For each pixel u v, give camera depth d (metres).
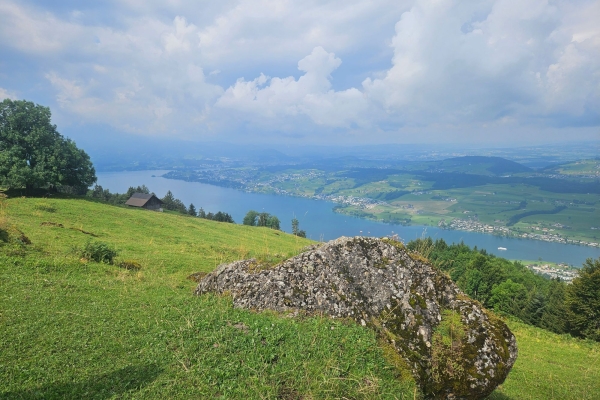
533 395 13.44
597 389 15.38
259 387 6.78
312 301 9.85
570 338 29.94
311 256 10.94
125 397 6.30
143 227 38.75
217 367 7.25
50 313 9.31
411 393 7.52
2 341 7.61
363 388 7.12
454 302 9.81
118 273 15.77
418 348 8.55
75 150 58.19
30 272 13.22
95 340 8.12
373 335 8.70
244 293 10.70
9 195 49.81
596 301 36.47
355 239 11.31
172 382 6.79
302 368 7.42
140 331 8.72
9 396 6.03
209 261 23.09
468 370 8.21
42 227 26.33
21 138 52.41
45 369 6.91
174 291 12.98
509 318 36.50
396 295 9.77
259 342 8.17
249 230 56.28
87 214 38.91
